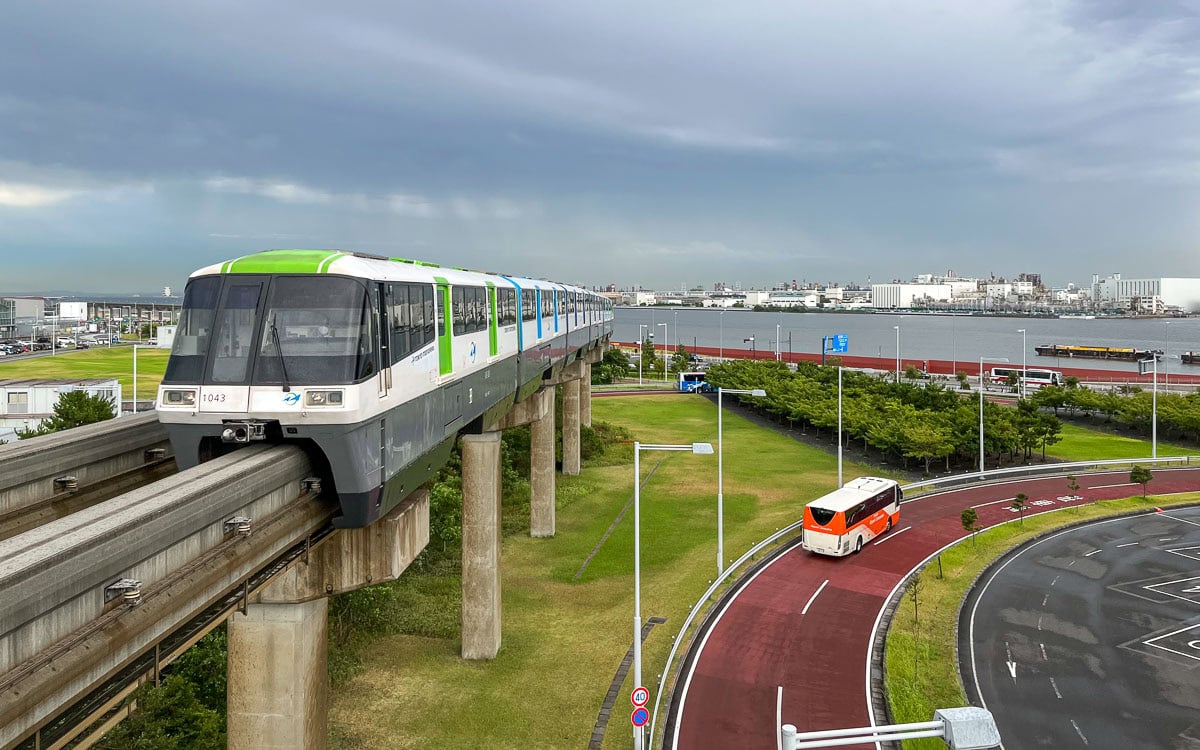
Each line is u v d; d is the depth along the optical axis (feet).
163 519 48.70
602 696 121.70
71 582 41.19
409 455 80.43
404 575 169.78
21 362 472.03
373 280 71.82
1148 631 146.61
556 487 247.70
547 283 188.96
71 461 69.87
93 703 45.19
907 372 496.23
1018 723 115.34
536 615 153.48
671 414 391.24
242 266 69.72
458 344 100.48
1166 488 248.32
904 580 169.99
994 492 245.04
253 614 81.92
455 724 113.50
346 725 112.57
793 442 325.21
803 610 153.48
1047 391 380.78
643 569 177.88
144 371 431.84
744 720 114.83
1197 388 462.19
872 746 108.68
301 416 64.59
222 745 93.35
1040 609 156.76
